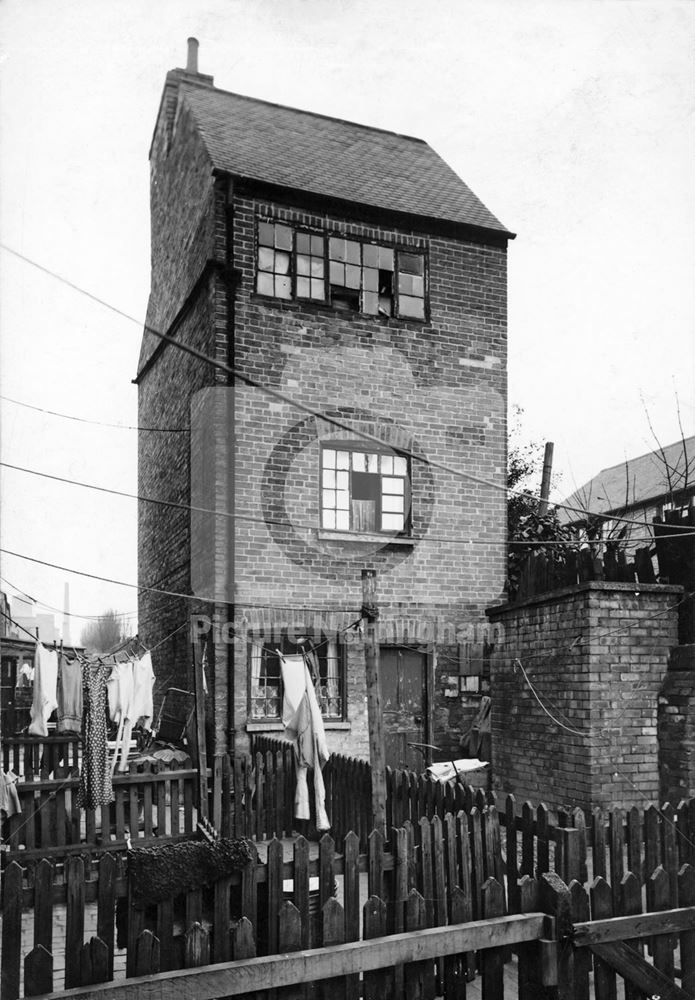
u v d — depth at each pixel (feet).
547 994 13.32
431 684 29.71
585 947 13.71
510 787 26.86
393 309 28.43
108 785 23.50
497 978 13.75
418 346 28.48
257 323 26.76
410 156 30.71
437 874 14.43
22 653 35.17
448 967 14.29
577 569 25.08
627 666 23.58
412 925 13.74
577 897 13.75
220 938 12.46
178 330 29.99
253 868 12.97
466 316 29.09
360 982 13.55
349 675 29.35
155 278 31.09
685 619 24.20
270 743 26.94
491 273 29.53
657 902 14.55
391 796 20.85
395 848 14.25
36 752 24.49
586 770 22.89
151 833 24.30
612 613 23.63
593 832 14.82
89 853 21.90
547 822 14.84
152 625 32.09
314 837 25.66
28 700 33.17
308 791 26.03
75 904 11.71
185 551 28.19
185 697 28.99
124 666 25.21
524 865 15.11
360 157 29.84
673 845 15.17
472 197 29.53
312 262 27.78
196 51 23.93
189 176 29.17
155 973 11.92
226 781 25.84
